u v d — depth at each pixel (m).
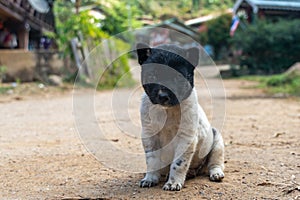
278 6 37.56
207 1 70.62
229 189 4.61
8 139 7.81
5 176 5.29
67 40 20.30
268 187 4.69
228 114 11.39
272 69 32.56
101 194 4.52
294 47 32.25
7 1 20.25
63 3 27.11
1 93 15.91
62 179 5.14
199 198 4.34
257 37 32.53
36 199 4.39
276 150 6.71
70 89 17.83
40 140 7.71
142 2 55.94
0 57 18.73
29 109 12.31
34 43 27.27
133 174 5.34
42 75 19.30
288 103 14.04
